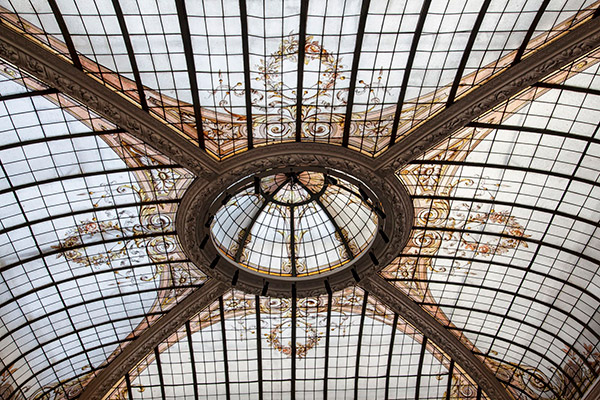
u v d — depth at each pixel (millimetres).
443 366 28062
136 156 19359
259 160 19922
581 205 20750
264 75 17781
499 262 23703
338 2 15938
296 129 19625
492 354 26828
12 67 16062
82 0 15180
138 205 20969
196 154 19062
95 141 18641
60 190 19656
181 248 22688
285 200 24984
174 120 18422
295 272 25094
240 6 15766
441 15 16297
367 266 23953
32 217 20047
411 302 25203
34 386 24828
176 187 20641
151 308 24812
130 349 25172
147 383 27453
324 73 17875
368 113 18938
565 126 18969
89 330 24625
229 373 27781
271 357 27656
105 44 16172
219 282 24172
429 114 18906
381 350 27719
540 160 20047
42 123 17688
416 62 17500
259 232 25250
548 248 22438
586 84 17812
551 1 15867
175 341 26312
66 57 16234
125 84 17172
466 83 18047
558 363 25297
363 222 24531
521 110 18734
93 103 16781
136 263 23047
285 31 16609
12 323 22547
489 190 21359
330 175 22312
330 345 27500
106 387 25609
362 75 17859
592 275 22125
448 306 25703
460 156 20312
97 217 20969
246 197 24141
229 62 17234
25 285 21812
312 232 25453
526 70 17078
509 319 25469
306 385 28438
